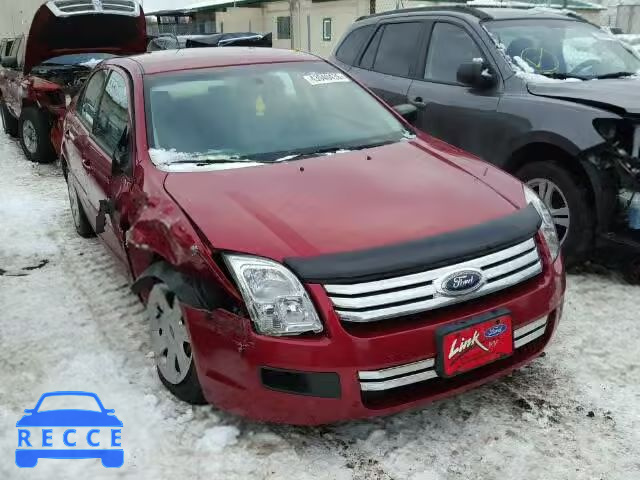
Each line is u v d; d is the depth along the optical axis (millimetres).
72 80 7562
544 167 4273
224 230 2643
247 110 3699
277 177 3107
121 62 4336
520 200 3012
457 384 2605
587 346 3422
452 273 2516
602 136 3951
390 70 5832
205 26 27719
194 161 3309
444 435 2760
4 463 2645
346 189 2967
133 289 3119
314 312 2422
